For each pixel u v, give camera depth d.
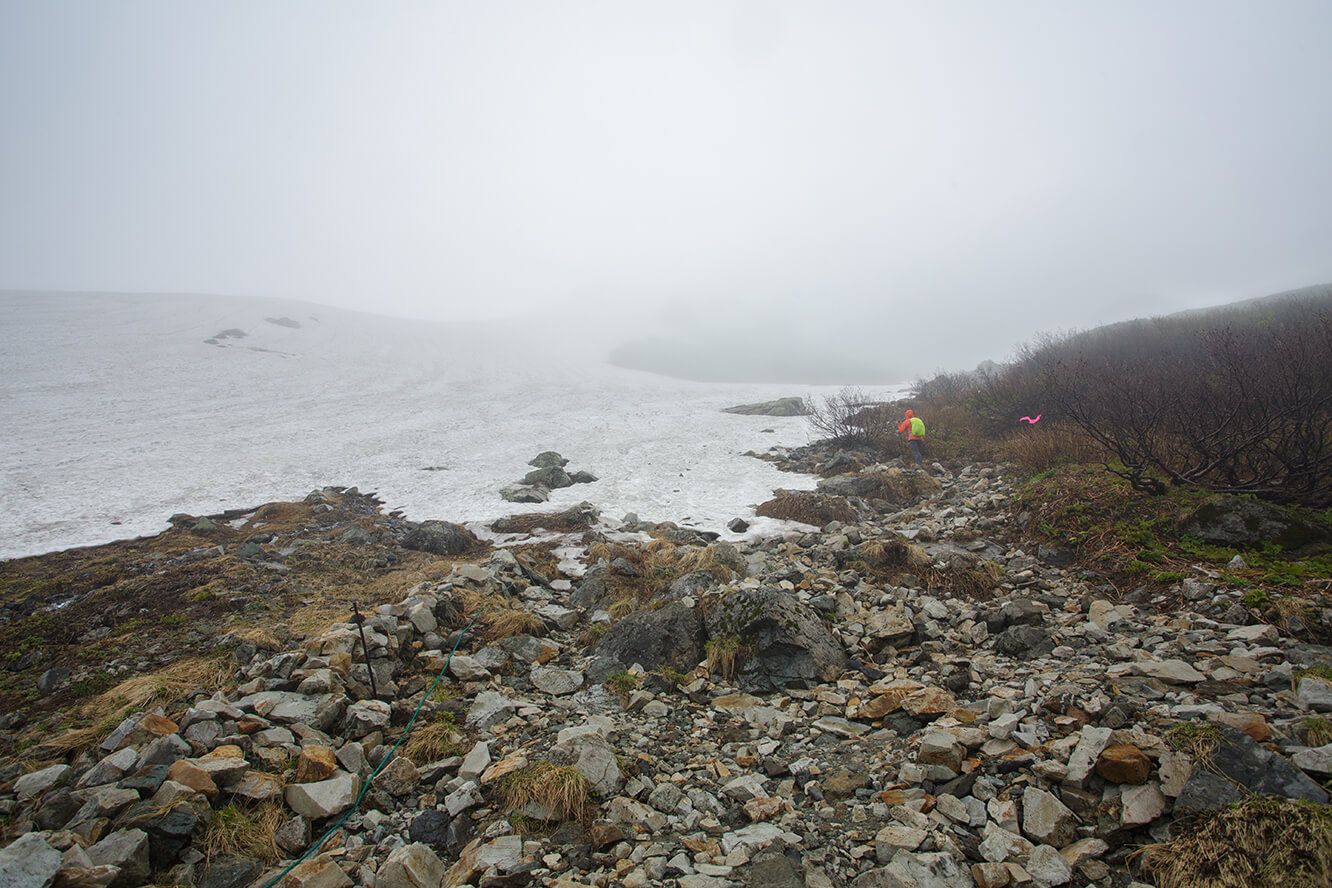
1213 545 8.05
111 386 32.44
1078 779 4.01
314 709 5.46
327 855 4.01
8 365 34.44
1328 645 5.54
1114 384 13.54
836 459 18.70
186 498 16.66
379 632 7.09
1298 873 3.06
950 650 6.91
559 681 6.64
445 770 4.94
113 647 7.45
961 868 3.59
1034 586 8.39
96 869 3.49
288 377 39.81
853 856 3.79
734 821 4.27
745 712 5.86
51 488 17.16
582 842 4.06
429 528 12.38
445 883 3.76
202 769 4.39
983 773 4.41
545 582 10.36
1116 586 7.81
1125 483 10.06
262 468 20.03
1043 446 13.55
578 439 25.27
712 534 13.18
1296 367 10.27
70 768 4.73
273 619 8.23
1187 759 3.88
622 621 7.55
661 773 4.89
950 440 19.64
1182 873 3.31
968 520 11.47
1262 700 4.68
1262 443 9.99
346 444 23.92
